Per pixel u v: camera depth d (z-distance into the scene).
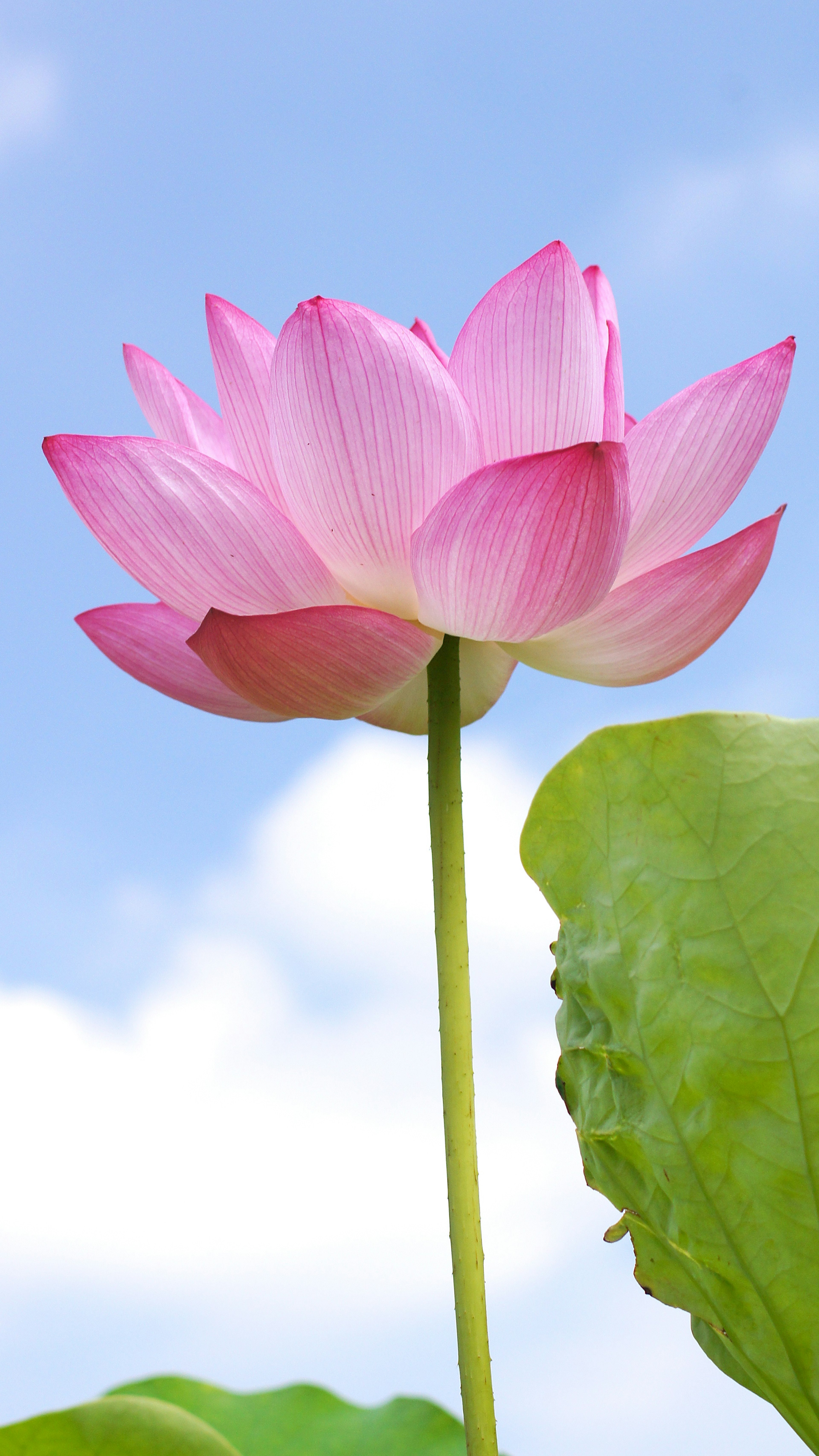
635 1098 1.37
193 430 1.53
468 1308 1.39
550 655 1.50
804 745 1.35
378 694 1.45
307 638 1.43
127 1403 1.33
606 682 1.51
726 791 1.36
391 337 1.42
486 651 1.56
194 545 1.45
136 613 1.54
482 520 1.41
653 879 1.36
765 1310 1.36
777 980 1.34
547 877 1.39
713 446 1.47
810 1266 1.35
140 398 1.55
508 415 1.44
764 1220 1.35
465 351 1.45
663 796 1.36
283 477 1.45
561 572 1.41
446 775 1.44
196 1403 1.47
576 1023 1.39
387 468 1.43
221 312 1.49
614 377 1.47
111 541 1.46
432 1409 1.46
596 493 1.40
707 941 1.35
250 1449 1.45
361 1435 1.46
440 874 1.43
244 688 1.45
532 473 1.39
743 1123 1.35
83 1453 1.32
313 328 1.42
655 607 1.48
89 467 1.45
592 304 1.51
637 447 1.47
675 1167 1.36
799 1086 1.34
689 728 1.36
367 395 1.42
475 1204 1.40
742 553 1.48
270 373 1.48
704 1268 1.36
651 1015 1.36
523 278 1.44
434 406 1.42
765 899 1.35
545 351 1.44
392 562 1.45
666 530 1.49
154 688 1.54
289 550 1.45
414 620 1.47
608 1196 1.39
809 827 1.35
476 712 1.59
